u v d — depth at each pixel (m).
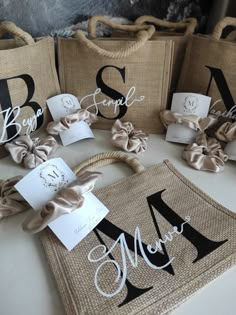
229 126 0.64
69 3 0.68
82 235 0.46
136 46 0.63
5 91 0.60
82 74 0.69
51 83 0.69
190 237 0.46
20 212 0.52
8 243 0.47
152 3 0.74
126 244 0.45
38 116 0.67
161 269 0.42
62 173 0.49
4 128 0.61
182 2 0.76
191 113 0.68
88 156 0.65
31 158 0.60
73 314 0.37
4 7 0.64
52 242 0.45
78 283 0.40
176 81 0.75
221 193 0.57
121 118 0.72
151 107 0.70
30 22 0.67
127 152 0.67
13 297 0.40
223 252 0.44
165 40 0.65
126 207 0.51
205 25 0.82
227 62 0.63
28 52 0.62
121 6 0.72
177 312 0.38
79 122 0.68
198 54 0.67
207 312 0.38
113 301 0.38
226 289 0.41
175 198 0.53
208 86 0.67
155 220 0.49
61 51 0.68
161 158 0.66
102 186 0.58
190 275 0.41
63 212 0.43
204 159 0.62
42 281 0.42
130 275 0.41
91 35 0.68
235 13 0.77
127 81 0.68
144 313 0.37
